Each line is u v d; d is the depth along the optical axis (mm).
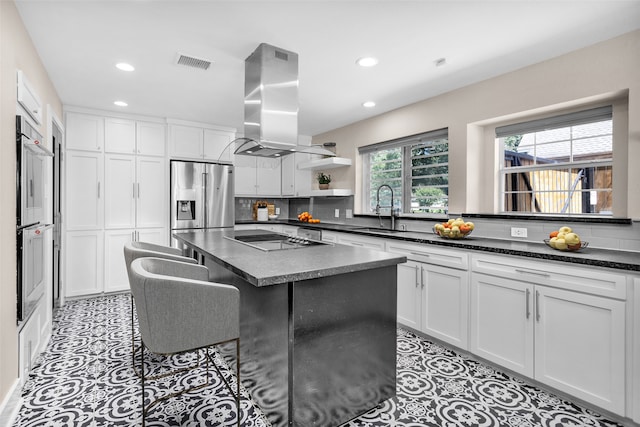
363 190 4676
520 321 2125
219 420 1746
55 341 2746
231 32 2225
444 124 3361
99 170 3996
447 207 3531
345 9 1961
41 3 1895
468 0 1868
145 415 1730
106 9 1963
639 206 2104
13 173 1864
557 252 2043
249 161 5305
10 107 1823
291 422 1549
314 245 2373
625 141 2309
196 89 3301
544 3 1890
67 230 3809
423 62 2664
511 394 2008
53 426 1684
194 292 1397
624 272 1687
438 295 2666
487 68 2754
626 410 1685
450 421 1759
